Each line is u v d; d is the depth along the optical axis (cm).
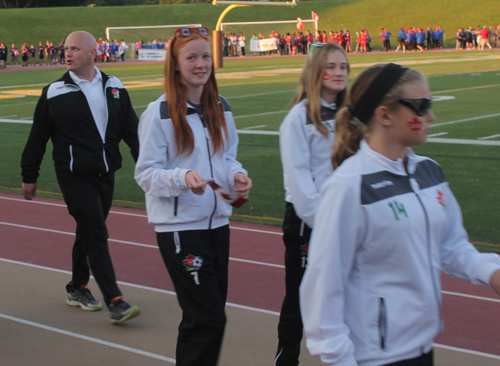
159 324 418
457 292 470
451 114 1515
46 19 5700
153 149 298
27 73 3703
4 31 5397
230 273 527
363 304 192
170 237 295
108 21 5794
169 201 294
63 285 502
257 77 2842
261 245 613
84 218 407
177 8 6147
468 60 3597
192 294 291
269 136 1293
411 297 190
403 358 190
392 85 185
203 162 305
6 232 675
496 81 2339
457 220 213
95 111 414
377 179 189
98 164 409
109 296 408
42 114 414
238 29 5812
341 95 317
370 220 185
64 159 408
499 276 196
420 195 193
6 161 1133
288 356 327
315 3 6356
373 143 194
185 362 290
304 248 315
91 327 412
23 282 511
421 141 189
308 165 307
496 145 1104
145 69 3747
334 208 188
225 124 317
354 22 5903
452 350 369
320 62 306
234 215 737
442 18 5762
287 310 324
